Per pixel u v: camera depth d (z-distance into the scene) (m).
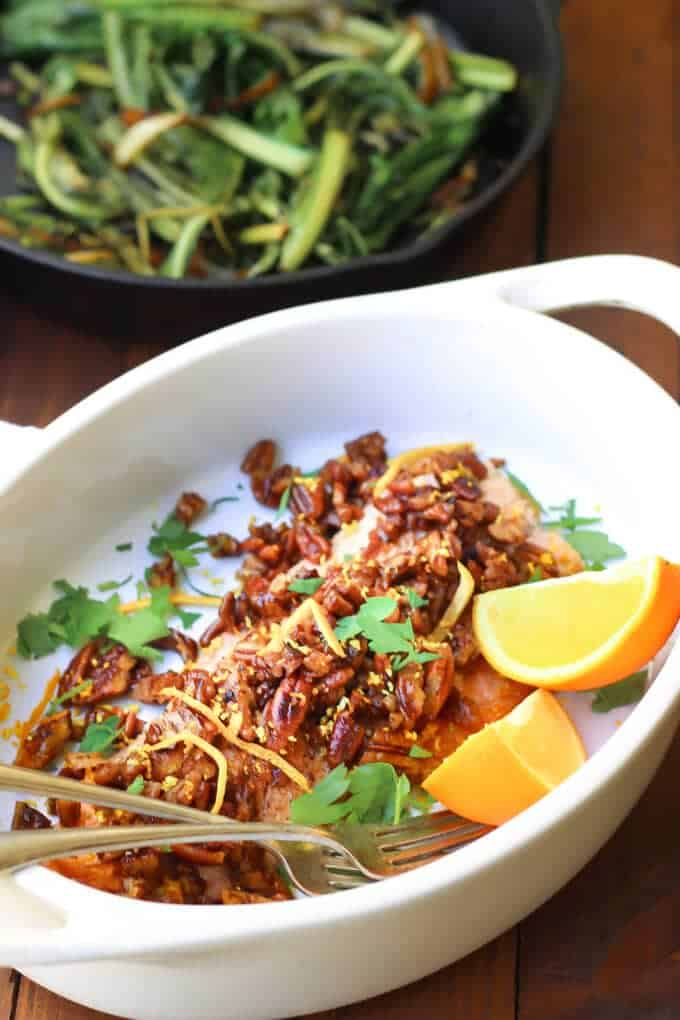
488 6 1.00
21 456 0.79
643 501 0.83
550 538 0.82
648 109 1.01
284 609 0.80
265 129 0.99
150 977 0.70
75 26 1.02
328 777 0.75
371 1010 0.76
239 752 0.75
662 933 0.77
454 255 0.91
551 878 0.74
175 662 0.81
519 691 0.78
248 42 1.00
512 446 0.86
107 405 0.81
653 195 0.98
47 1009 0.76
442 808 0.76
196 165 0.97
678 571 0.76
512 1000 0.76
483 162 1.00
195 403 0.83
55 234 0.96
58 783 0.70
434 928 0.71
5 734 0.79
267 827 0.72
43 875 0.69
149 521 0.85
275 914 0.67
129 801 0.71
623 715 0.78
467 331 0.83
